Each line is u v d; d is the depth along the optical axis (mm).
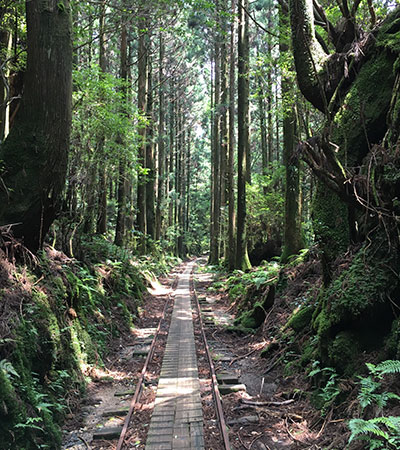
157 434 4590
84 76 11000
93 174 11203
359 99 6016
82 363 6582
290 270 10289
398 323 4480
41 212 5926
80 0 8633
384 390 4031
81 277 8984
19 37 8648
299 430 4703
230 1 17719
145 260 21328
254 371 7180
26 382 4434
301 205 12523
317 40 7039
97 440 4672
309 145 5309
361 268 5121
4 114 7320
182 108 40969
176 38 26734
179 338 9438
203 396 5867
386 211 4734
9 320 4688
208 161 62156
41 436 4254
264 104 23234
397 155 4801
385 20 6281
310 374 5348
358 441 3633
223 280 19312
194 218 61719
